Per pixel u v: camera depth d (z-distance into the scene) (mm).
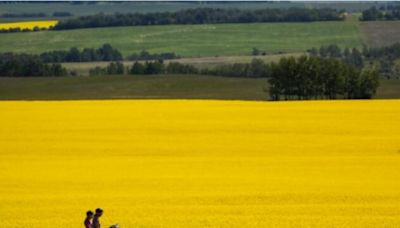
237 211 42750
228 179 53562
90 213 33719
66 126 80375
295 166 59000
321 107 96250
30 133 76375
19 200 46656
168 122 82438
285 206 44000
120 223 39844
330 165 59219
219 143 70188
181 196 47375
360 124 80500
